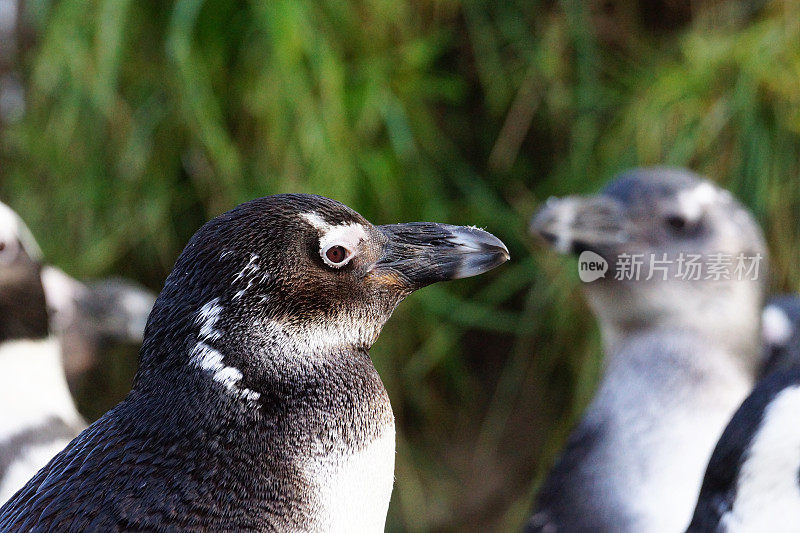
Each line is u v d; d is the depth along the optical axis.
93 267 7.65
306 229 2.91
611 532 5.01
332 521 2.82
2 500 4.72
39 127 7.65
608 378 5.40
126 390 8.02
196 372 2.75
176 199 7.63
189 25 7.05
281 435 2.78
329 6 7.26
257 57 7.16
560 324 7.51
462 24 7.71
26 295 5.26
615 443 5.17
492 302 7.80
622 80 7.74
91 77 7.31
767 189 7.31
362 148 7.36
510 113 7.74
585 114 7.64
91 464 2.66
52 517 2.57
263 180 7.25
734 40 7.45
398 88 7.48
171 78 7.29
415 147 7.47
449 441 8.10
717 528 3.44
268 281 2.82
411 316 7.51
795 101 7.22
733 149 7.35
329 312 2.96
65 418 5.25
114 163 7.58
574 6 7.62
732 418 3.54
